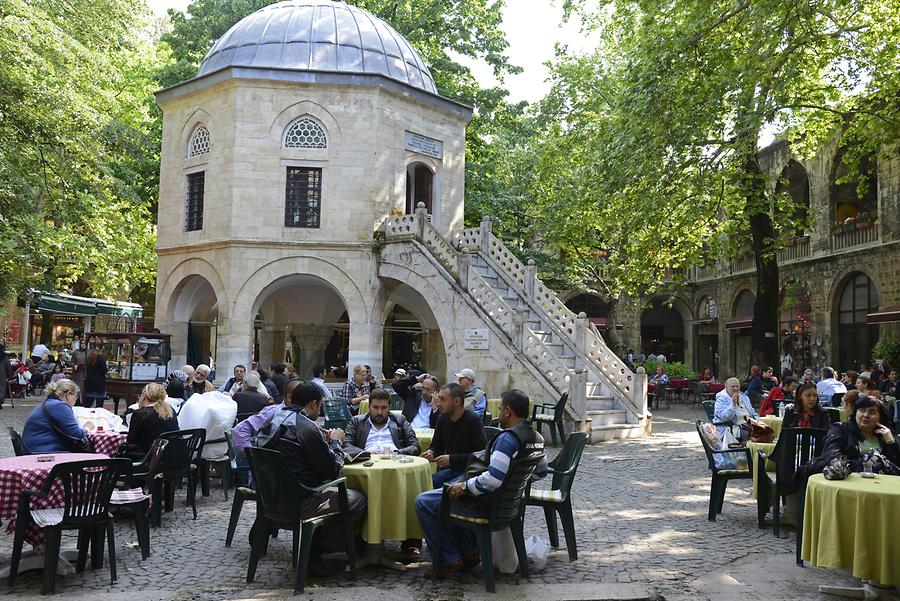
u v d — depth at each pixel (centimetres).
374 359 2075
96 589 593
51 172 2006
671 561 679
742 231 2292
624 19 2173
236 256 2048
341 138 2089
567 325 1886
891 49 1598
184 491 1022
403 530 644
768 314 1923
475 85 2861
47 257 2145
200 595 579
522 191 3138
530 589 594
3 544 720
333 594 582
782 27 1412
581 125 2686
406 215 2081
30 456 676
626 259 2559
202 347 2484
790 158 3038
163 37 2898
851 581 620
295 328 2588
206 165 2136
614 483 1073
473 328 1806
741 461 861
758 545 736
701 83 1620
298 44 2175
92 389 1702
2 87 1708
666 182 1728
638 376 1698
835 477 589
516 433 603
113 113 2491
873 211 2681
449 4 2844
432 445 737
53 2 2069
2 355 1953
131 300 4047
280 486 596
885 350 2272
